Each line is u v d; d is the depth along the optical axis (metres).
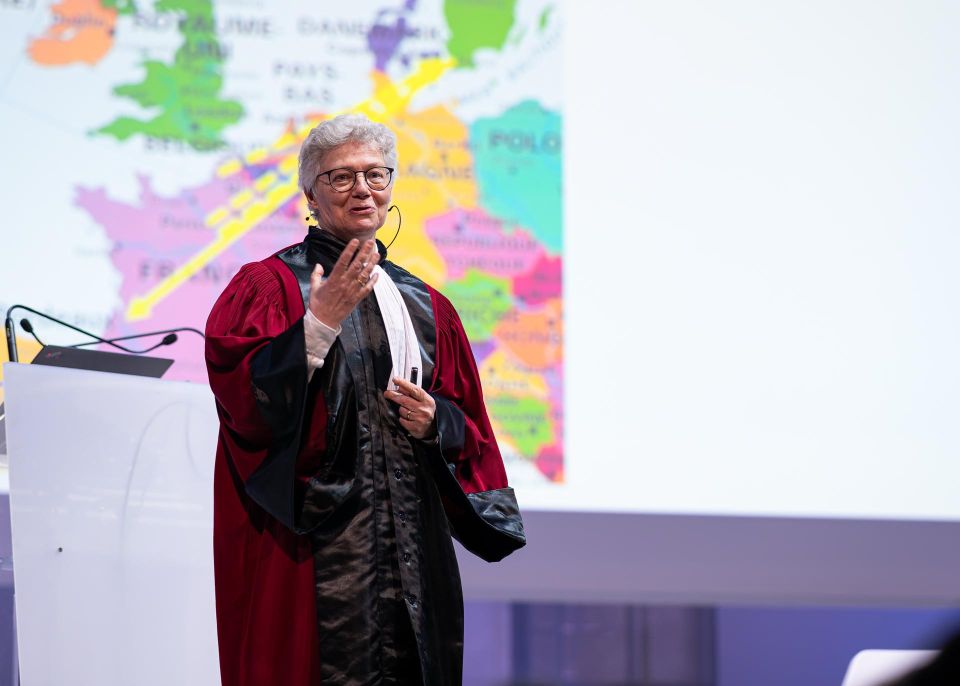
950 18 10.84
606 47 10.41
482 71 10.16
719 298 10.29
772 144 10.52
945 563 10.24
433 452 4.24
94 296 9.31
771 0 10.65
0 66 9.41
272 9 9.89
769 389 10.26
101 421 4.64
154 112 9.61
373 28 10.02
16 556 4.32
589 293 10.13
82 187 9.41
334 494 4.07
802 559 10.09
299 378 3.89
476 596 9.72
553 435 9.92
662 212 10.31
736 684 12.32
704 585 9.96
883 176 10.60
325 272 4.43
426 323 4.66
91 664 4.47
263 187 9.72
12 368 4.41
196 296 9.49
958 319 10.49
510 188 10.09
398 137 9.96
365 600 4.02
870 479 10.26
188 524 4.87
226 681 4.11
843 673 12.37
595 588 9.85
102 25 9.62
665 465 10.05
